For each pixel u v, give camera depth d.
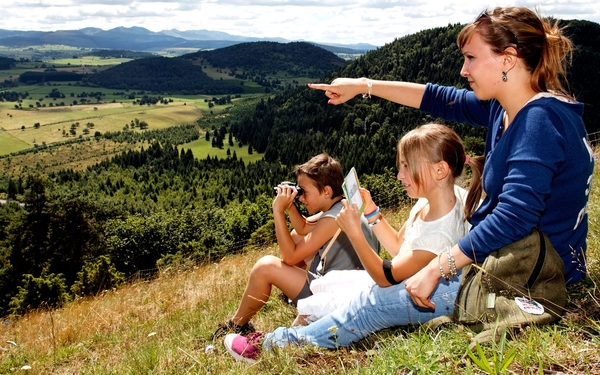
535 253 1.78
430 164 2.11
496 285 1.86
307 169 2.93
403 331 2.21
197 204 101.06
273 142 153.62
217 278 7.73
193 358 2.66
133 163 155.00
